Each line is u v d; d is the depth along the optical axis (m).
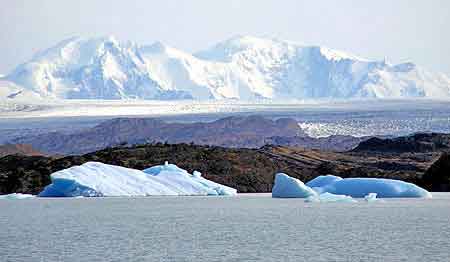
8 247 162.00
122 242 169.38
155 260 145.62
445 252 152.38
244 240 172.12
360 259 145.25
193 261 144.50
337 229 192.75
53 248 160.38
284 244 165.25
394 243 165.25
